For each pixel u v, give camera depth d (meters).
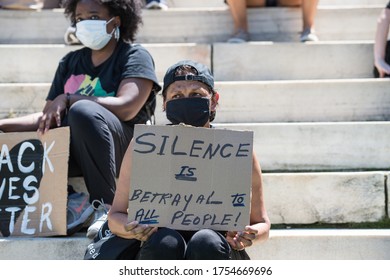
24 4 11.45
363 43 10.64
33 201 7.74
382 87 9.84
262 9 11.54
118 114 8.07
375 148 9.05
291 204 8.33
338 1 13.03
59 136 7.78
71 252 7.46
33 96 9.80
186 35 11.45
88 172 7.75
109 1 8.58
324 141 9.06
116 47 8.70
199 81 6.70
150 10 11.44
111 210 6.66
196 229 6.33
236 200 6.37
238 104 9.83
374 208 8.34
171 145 6.36
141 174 6.33
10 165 7.87
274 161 9.05
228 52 10.63
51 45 10.69
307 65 10.64
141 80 8.33
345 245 7.62
